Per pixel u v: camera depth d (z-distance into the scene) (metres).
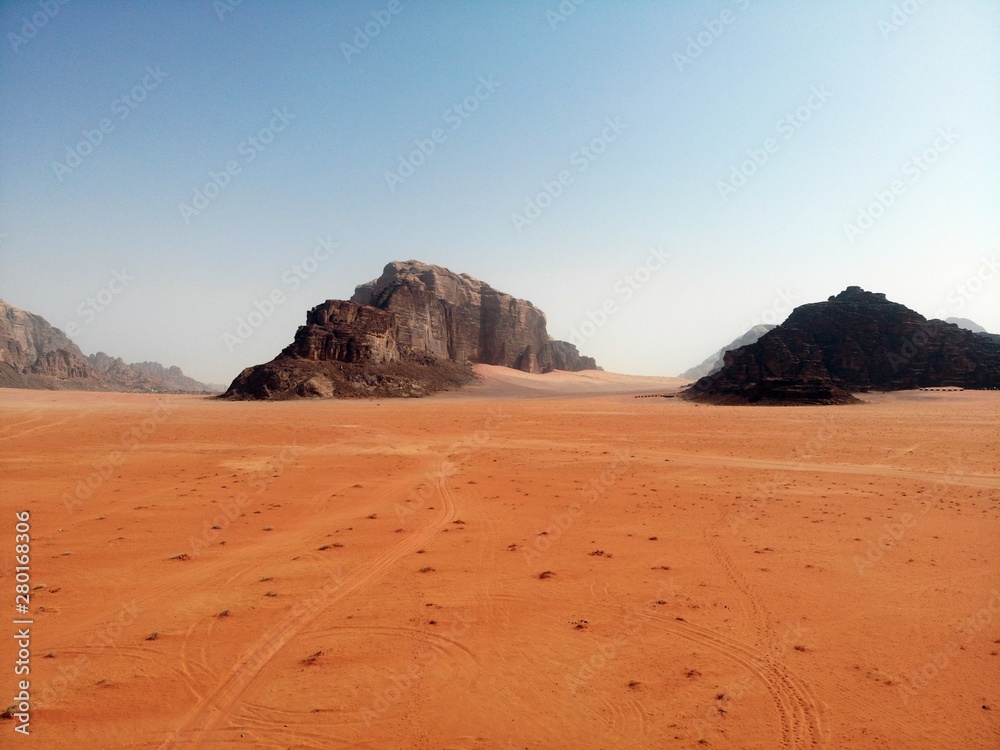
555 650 13.23
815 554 19.73
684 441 54.91
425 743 9.97
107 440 54.19
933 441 50.50
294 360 151.12
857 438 54.00
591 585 17.19
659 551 20.34
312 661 12.77
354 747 9.89
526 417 87.06
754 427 67.19
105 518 25.48
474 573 18.31
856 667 12.23
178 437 56.75
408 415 90.75
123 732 10.29
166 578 18.05
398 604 15.92
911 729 10.12
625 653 13.05
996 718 10.38
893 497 28.86
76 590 17.08
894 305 153.75
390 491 31.47
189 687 11.77
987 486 31.36
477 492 31.14
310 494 30.70
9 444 50.91
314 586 17.31
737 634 13.84
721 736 10.00
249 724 10.53
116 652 13.25
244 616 15.19
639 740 9.95
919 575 17.59
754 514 25.56
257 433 60.62
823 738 9.90
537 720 10.59
